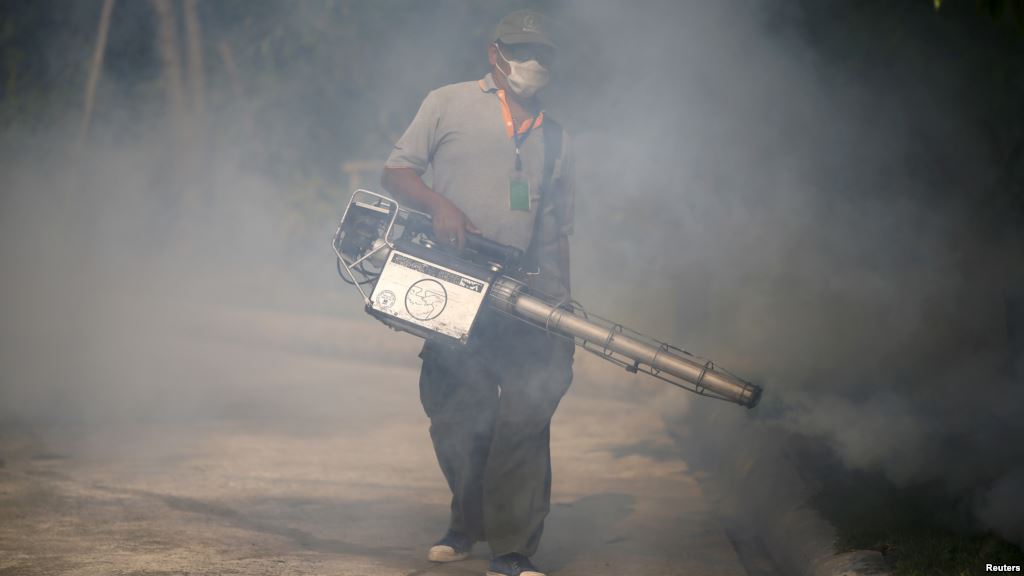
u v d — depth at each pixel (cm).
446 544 678
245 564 659
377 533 745
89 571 635
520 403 626
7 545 689
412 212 626
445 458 663
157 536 718
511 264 615
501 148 631
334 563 666
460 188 633
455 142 634
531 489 630
